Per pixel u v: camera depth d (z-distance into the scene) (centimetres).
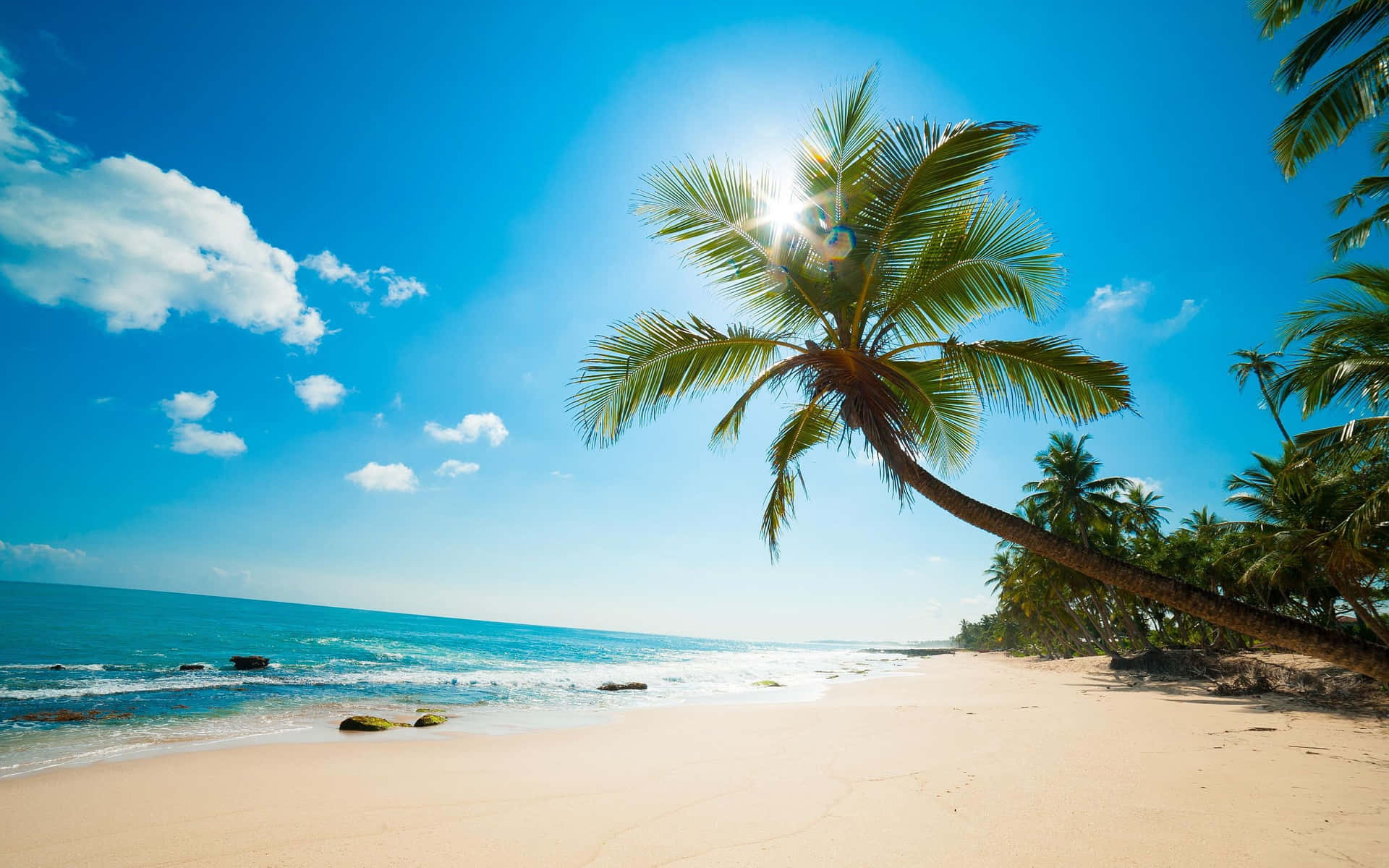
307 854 484
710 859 467
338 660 2872
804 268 529
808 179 513
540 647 5841
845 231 484
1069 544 356
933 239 491
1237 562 2456
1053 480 3250
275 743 987
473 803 637
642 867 452
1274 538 1842
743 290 572
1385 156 903
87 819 577
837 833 521
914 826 535
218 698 1534
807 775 760
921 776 738
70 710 1279
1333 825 517
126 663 2242
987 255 502
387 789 699
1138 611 3584
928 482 388
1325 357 802
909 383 434
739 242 546
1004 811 575
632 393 545
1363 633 2380
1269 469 1902
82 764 812
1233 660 2333
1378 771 741
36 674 1847
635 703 1802
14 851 495
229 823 565
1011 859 450
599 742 1050
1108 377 438
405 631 6538
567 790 696
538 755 923
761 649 11706
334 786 713
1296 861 436
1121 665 2650
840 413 420
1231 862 435
